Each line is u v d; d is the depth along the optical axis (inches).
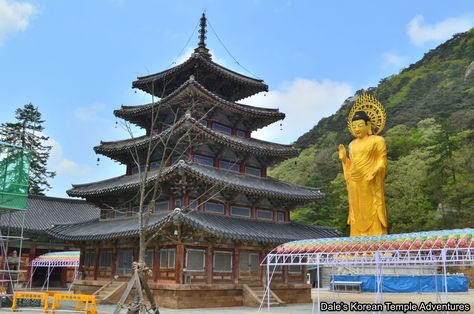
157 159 1868.8
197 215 1560.0
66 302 1630.2
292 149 1898.4
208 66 1903.3
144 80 2012.8
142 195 1009.5
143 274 943.7
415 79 7209.6
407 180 3659.0
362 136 1903.3
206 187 1603.1
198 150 1738.4
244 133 1995.6
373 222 1817.2
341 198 3927.2
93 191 1846.7
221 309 1445.6
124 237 1563.7
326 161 5570.9
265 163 1943.9
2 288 1588.3
